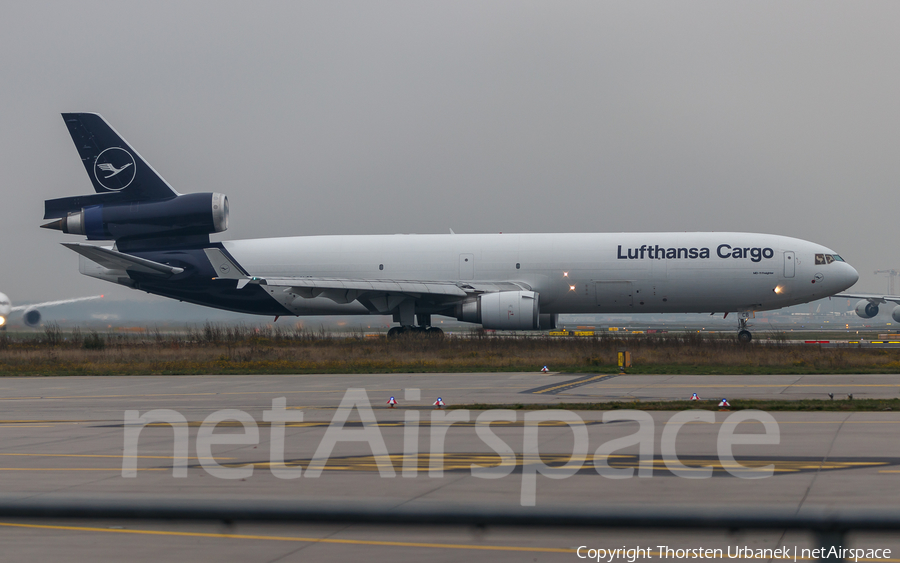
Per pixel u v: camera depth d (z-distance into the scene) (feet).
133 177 652.07
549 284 603.67
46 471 158.30
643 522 52.24
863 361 431.43
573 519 52.75
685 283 585.22
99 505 54.90
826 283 577.02
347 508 53.83
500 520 53.01
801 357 455.22
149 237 653.30
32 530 112.88
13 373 461.78
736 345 532.73
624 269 593.01
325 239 645.92
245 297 651.25
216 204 640.58
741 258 579.89
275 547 104.58
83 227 652.89
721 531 52.19
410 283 592.60
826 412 236.22
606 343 546.67
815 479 142.51
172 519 54.24
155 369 459.73
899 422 213.46
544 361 454.81
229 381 385.91
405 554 101.14
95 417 250.98
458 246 621.31
